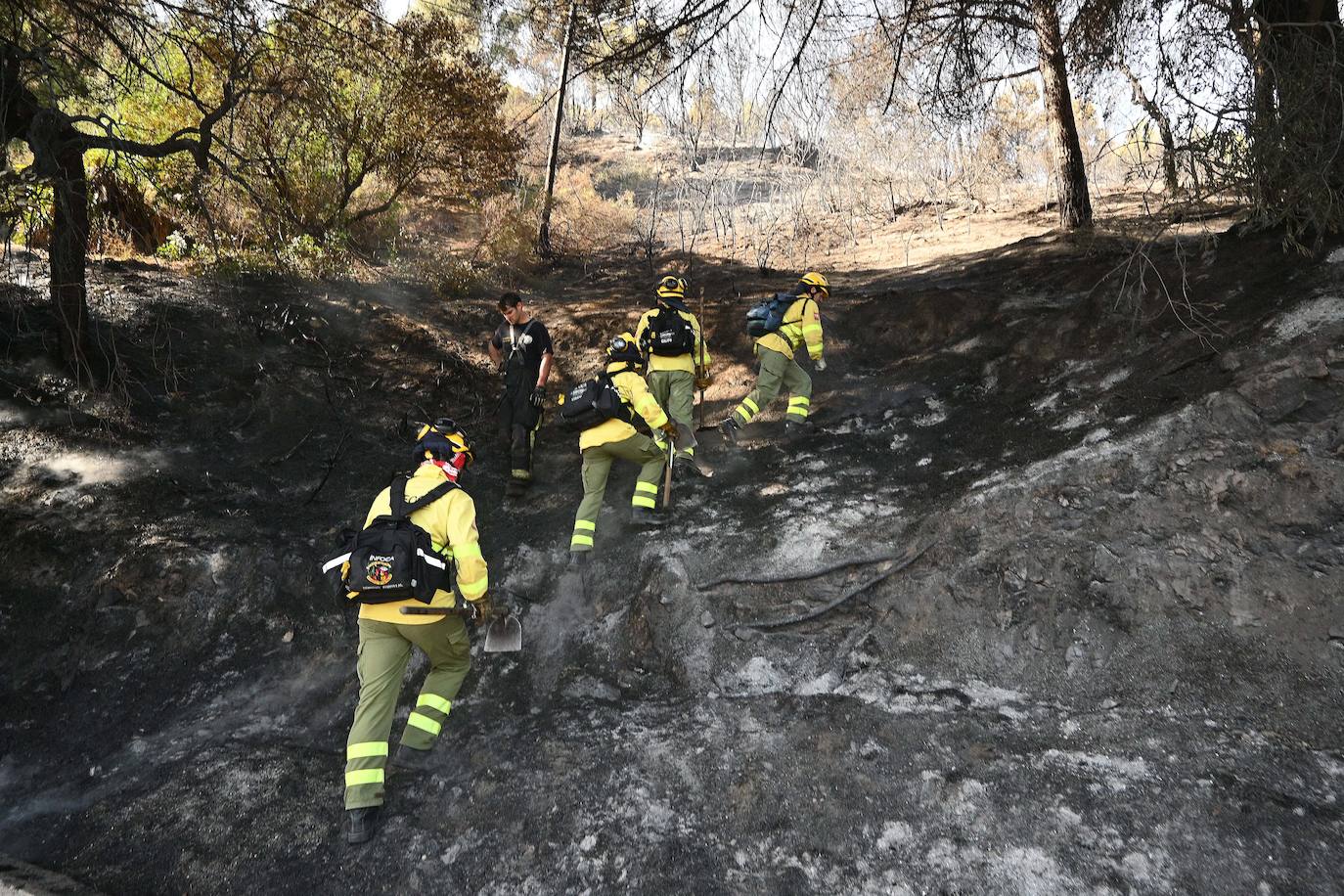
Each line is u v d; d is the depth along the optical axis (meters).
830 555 4.90
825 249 11.91
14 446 6.04
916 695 4.00
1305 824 2.97
